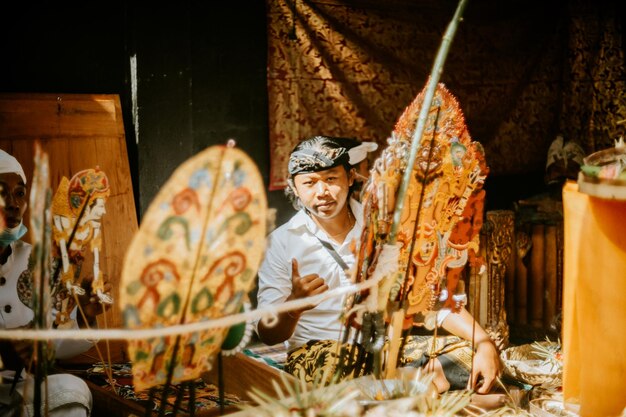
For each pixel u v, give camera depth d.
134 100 4.29
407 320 2.41
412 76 5.41
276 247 3.18
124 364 3.54
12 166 2.57
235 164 1.65
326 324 3.14
